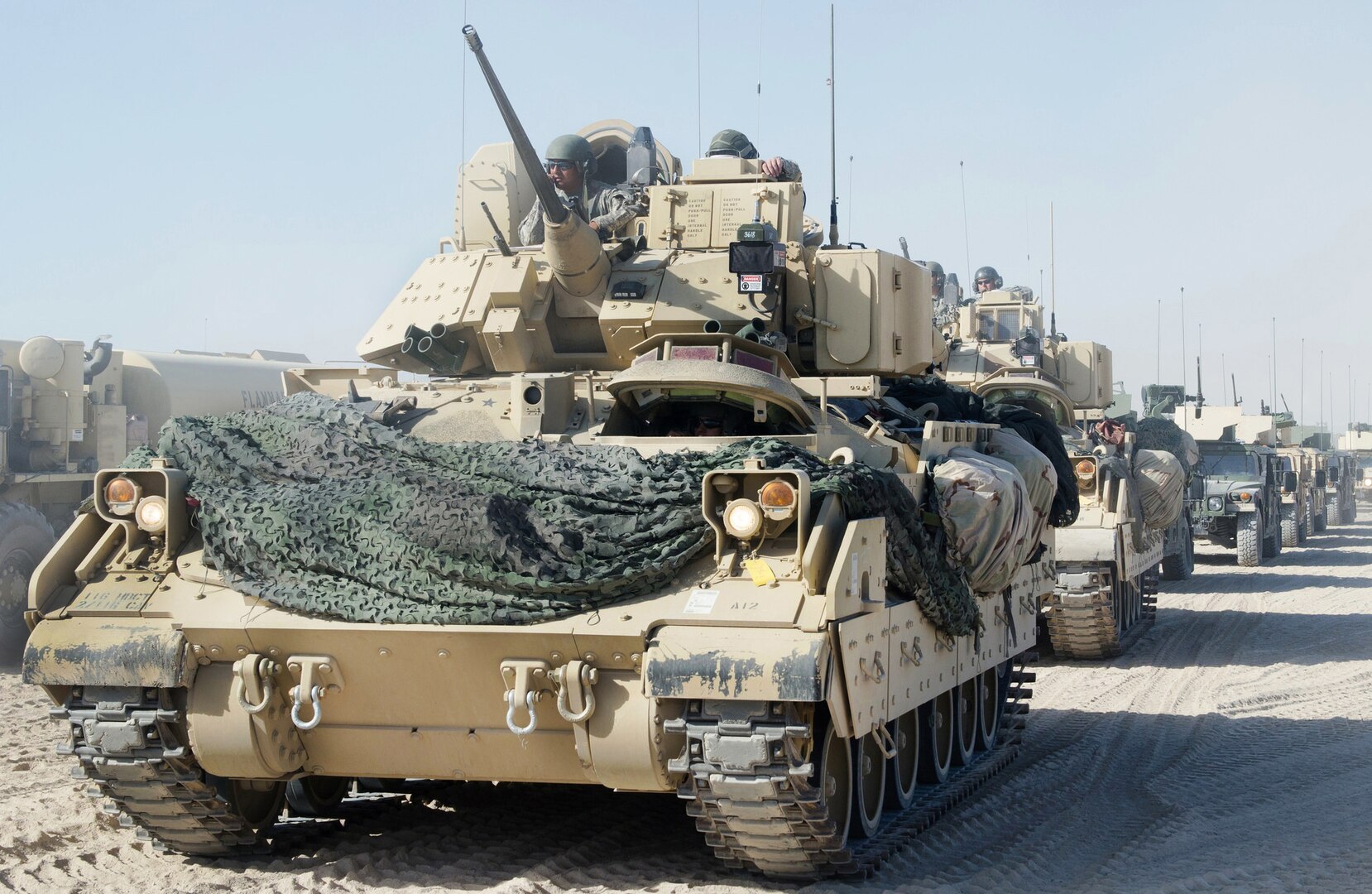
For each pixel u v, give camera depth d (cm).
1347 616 2405
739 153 1380
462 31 1042
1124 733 1406
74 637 831
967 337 2986
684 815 1031
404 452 902
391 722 845
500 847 934
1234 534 3675
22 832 977
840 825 893
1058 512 1407
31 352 2002
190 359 2488
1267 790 1122
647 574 782
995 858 914
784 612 752
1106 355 3106
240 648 827
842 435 995
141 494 864
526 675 788
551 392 984
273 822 984
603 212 1311
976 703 1240
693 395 948
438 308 1184
